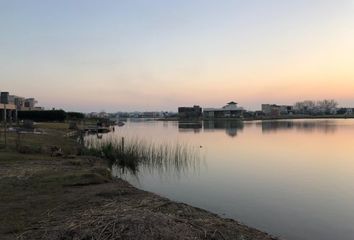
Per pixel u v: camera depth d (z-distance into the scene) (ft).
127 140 142.72
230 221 35.91
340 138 180.65
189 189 64.13
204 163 96.73
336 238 38.86
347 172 81.56
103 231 25.63
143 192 46.55
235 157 109.40
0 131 120.57
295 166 91.25
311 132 232.53
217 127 342.64
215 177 76.54
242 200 55.52
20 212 34.86
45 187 47.26
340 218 45.96
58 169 62.03
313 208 50.80
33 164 68.69
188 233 27.12
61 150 96.89
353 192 60.85
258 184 68.49
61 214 33.96
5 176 54.44
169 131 273.75
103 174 60.54
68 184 49.14
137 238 24.64
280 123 425.28
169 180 73.41
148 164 93.35
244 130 272.10
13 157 76.54
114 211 30.86
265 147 138.62
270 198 56.80
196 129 305.94
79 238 25.34
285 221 44.55
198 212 37.52
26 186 47.67
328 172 81.82
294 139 176.24
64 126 222.28
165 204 38.96
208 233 28.58
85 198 41.24
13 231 28.89
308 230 41.27
